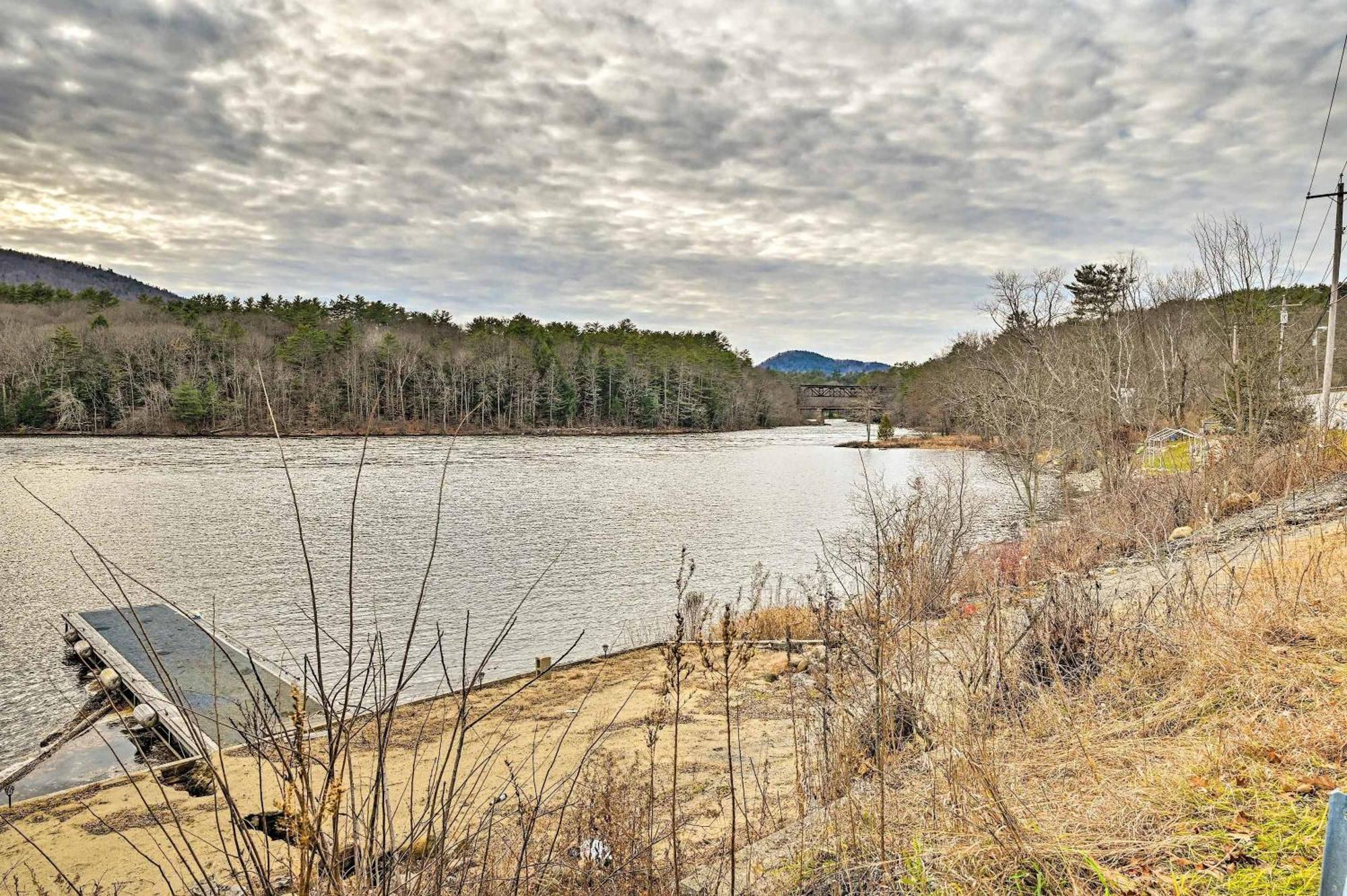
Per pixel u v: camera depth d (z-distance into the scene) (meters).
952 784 4.26
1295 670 4.83
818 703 6.62
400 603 19.23
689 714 9.99
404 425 77.06
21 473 42.09
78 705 12.66
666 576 22.17
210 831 7.14
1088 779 4.18
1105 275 50.66
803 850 4.35
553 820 5.32
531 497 38.94
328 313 119.75
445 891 3.51
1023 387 32.31
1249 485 16.75
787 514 34.03
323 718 9.84
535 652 15.25
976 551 17.14
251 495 36.56
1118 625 6.62
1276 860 3.07
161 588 20.42
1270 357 20.08
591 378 104.81
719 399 117.44
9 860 6.81
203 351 78.44
